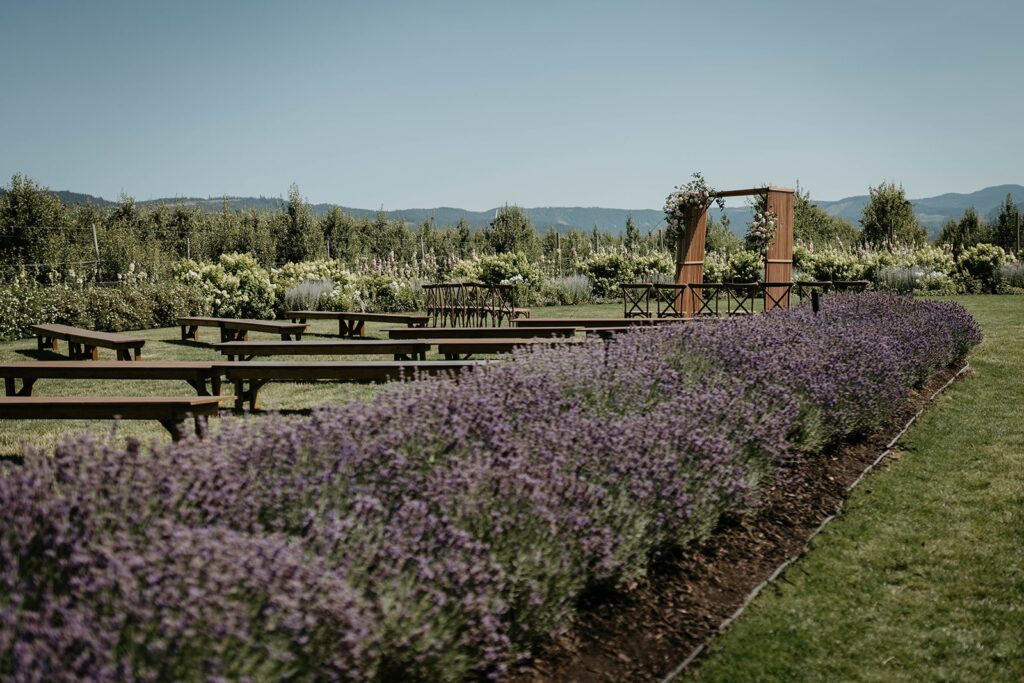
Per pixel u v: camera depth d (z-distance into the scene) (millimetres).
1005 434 6637
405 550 2479
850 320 9438
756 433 4508
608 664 2943
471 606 2426
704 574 3805
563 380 4738
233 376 6371
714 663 3064
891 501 5031
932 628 3445
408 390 3912
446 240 47875
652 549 3688
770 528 4465
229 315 18312
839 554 4203
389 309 21094
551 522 2889
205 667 1749
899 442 6438
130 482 2484
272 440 2963
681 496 3629
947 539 4410
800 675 3051
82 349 11438
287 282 19891
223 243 43188
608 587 3438
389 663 2273
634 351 5645
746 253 22609
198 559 1939
